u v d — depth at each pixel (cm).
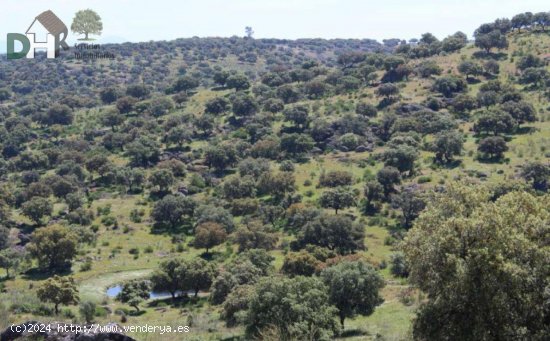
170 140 16450
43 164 15800
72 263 9638
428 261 2609
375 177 12519
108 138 17288
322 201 11281
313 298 3822
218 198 12888
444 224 2602
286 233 10731
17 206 12975
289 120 16925
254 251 8200
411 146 13075
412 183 11800
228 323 4806
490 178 11325
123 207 12900
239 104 18088
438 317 2633
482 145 12550
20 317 3125
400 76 19275
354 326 4916
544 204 3012
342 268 5100
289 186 12431
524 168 11062
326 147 15275
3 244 10462
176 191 13700
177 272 7700
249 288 5238
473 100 15675
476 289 2469
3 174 15312
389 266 8219
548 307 2564
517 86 16712
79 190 13575
